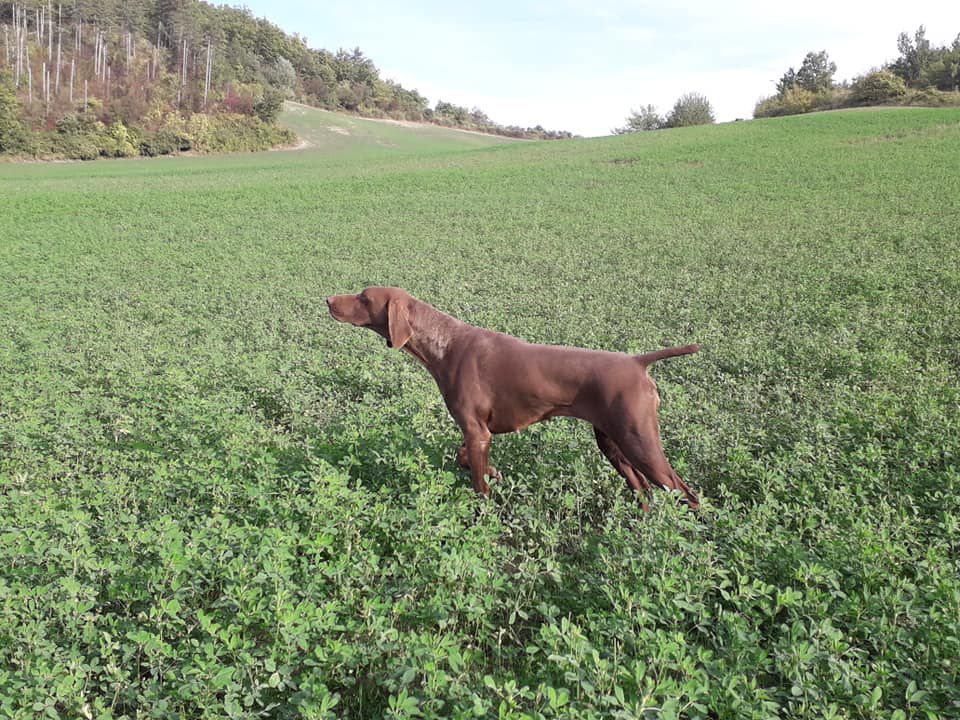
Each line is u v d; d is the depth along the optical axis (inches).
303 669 60.9
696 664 58.1
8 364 162.9
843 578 67.1
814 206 405.1
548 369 83.1
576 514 89.5
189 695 54.1
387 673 58.4
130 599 66.7
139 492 90.8
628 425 80.3
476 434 87.0
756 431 104.0
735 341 160.2
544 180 598.9
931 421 102.0
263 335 194.2
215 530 73.6
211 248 382.0
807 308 195.0
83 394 139.8
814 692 51.9
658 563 65.2
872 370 133.4
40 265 330.6
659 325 194.2
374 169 766.5
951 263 239.0
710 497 90.4
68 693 54.1
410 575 69.3
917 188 430.3
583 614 65.4
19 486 97.0
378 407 125.2
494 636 65.1
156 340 193.8
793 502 84.7
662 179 559.2
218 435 110.6
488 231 402.9
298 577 69.2
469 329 88.7
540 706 54.0
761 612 66.6
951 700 53.7
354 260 340.8
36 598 63.8
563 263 304.8
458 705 52.2
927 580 65.1
